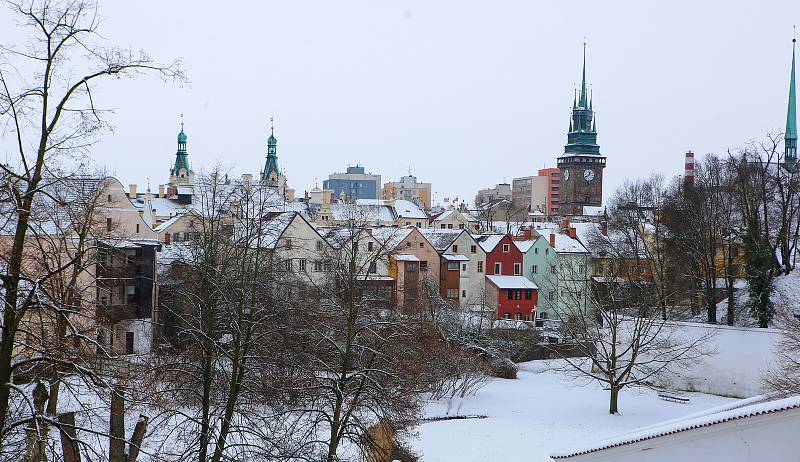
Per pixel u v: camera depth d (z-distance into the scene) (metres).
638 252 89.62
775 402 20.05
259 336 34.97
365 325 38.66
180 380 36.56
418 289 78.75
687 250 80.56
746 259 73.19
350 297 37.75
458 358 63.41
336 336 40.41
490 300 98.25
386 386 42.06
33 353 22.34
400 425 40.94
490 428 53.88
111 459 24.80
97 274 46.06
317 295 48.81
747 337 64.38
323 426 46.31
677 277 82.12
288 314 41.12
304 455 33.47
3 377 18.30
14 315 18.39
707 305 81.81
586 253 102.88
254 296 34.91
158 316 63.28
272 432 33.53
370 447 37.00
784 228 77.56
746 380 64.00
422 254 96.25
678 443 21.75
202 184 70.75
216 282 36.81
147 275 63.25
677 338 67.88
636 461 23.02
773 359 61.66
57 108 18.41
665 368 64.44
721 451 20.72
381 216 146.75
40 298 20.08
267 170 178.25
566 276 95.19
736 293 82.69
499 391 67.81
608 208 143.38
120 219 69.81
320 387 36.66
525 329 82.50
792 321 57.94
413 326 50.62
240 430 32.31
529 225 142.12
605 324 80.81
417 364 51.78
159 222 135.00
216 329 37.19
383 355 38.59
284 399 40.03
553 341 87.69
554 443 49.50
